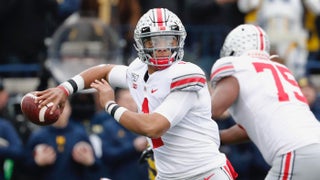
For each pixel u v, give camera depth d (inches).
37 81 1242.6
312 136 768.9
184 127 706.8
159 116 684.1
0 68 1269.7
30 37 1275.8
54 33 1258.6
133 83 722.8
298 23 1304.1
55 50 1179.9
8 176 1049.5
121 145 1064.2
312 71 1359.5
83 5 1272.1
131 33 1288.1
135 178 1064.8
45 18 1284.4
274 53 1278.3
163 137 711.7
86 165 1037.2
